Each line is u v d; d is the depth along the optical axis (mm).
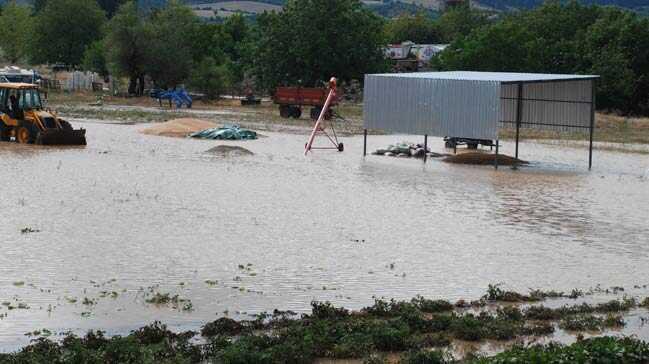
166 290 36062
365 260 42125
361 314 33281
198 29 185375
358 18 154500
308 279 38438
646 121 129250
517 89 85750
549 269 41562
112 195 57156
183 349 28828
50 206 52719
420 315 32781
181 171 69250
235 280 37875
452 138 85938
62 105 132500
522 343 30109
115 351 28062
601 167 80000
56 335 30531
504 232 49625
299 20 151125
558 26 169500
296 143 93188
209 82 151500
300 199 58312
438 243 46281
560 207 58219
